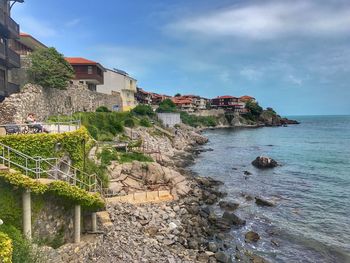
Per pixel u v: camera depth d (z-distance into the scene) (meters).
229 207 34.28
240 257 23.23
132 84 103.44
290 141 105.31
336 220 31.08
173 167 53.34
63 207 18.16
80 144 21.70
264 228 28.95
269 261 22.97
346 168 57.78
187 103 170.50
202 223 29.00
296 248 25.12
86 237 20.16
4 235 12.59
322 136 123.75
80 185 21.19
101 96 67.88
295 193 40.50
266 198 38.06
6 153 17.75
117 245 21.20
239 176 50.53
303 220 31.02
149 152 54.53
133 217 27.41
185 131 102.12
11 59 35.06
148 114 98.56
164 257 21.08
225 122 180.50
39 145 18.89
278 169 56.56
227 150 81.81
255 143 98.69
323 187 43.66
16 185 15.41
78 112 51.91
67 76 44.16
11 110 30.48
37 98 36.50
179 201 35.00
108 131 54.91
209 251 23.80
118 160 39.75
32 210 16.33
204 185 43.41
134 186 36.34
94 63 69.56
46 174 18.89
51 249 16.25
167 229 26.55
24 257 13.50
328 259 23.47
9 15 37.44
